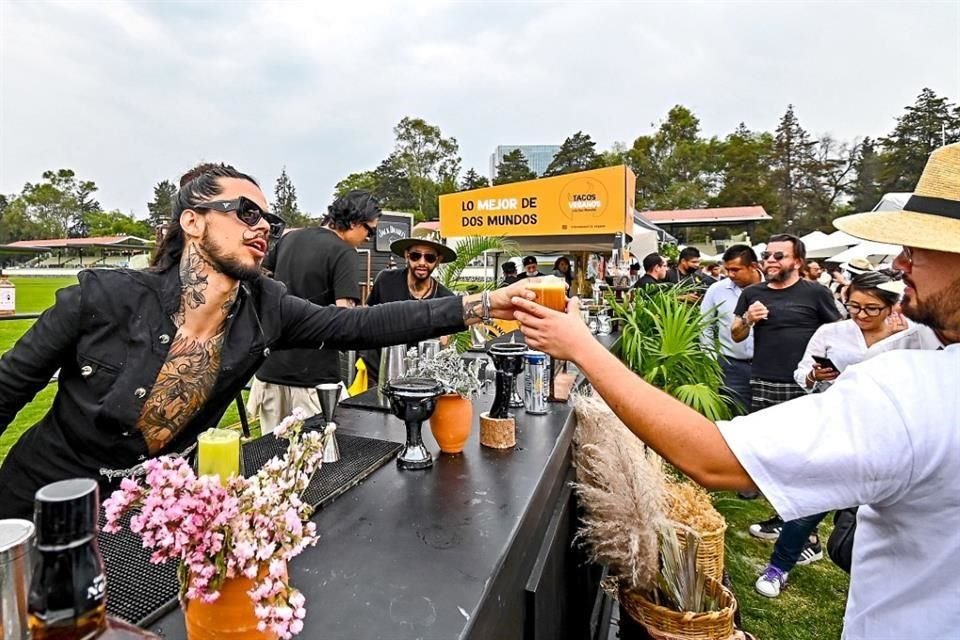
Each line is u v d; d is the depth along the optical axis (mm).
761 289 3785
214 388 1301
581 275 9250
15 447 1304
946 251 741
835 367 2732
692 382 3664
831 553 1425
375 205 3197
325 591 807
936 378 735
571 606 1876
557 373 2270
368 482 1259
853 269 6234
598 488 1791
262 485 632
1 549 455
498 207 7785
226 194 1195
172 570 851
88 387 1190
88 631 475
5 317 11953
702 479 810
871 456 714
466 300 1576
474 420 1845
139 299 1180
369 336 1559
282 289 1503
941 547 749
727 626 1626
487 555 927
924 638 781
